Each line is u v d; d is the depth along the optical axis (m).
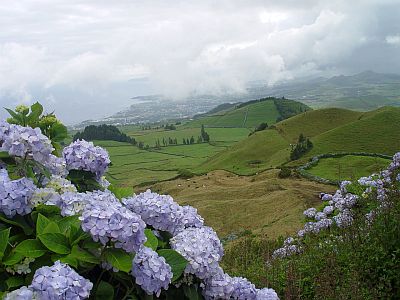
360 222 8.73
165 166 111.00
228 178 64.00
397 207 7.73
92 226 2.57
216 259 3.29
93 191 3.54
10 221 2.78
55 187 3.19
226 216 40.72
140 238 2.69
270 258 11.48
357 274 6.93
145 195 3.60
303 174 52.62
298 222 26.33
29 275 2.62
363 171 51.28
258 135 101.06
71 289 2.32
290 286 7.63
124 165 116.94
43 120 4.05
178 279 3.22
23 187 2.89
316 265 8.27
